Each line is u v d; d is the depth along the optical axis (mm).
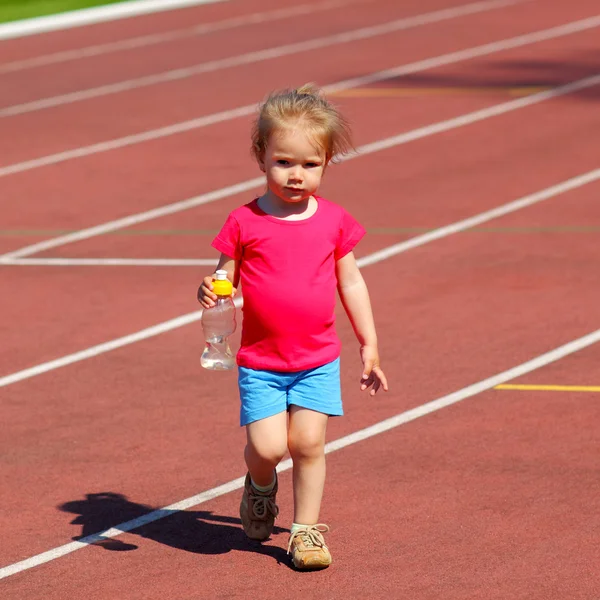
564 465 19969
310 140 15695
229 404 23422
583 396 23328
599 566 16422
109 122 56438
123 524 18234
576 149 48188
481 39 75688
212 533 17844
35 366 26188
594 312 28922
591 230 36781
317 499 16531
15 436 22016
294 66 69000
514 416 22328
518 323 28188
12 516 18594
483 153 48031
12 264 35188
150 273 33688
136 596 15891
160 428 22219
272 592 15867
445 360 25703
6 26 82938
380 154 48312
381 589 15883
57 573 16656
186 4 93688
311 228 16188
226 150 50250
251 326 16297
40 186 45312
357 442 21219
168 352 26906
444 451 20703
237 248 16250
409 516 18141
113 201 42750
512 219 38406
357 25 82250
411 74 65625
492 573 16266
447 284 31625
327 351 16359
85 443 21578
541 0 89812
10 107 60688
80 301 31203
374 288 31422
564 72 64812
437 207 40125
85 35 82250
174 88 63938
